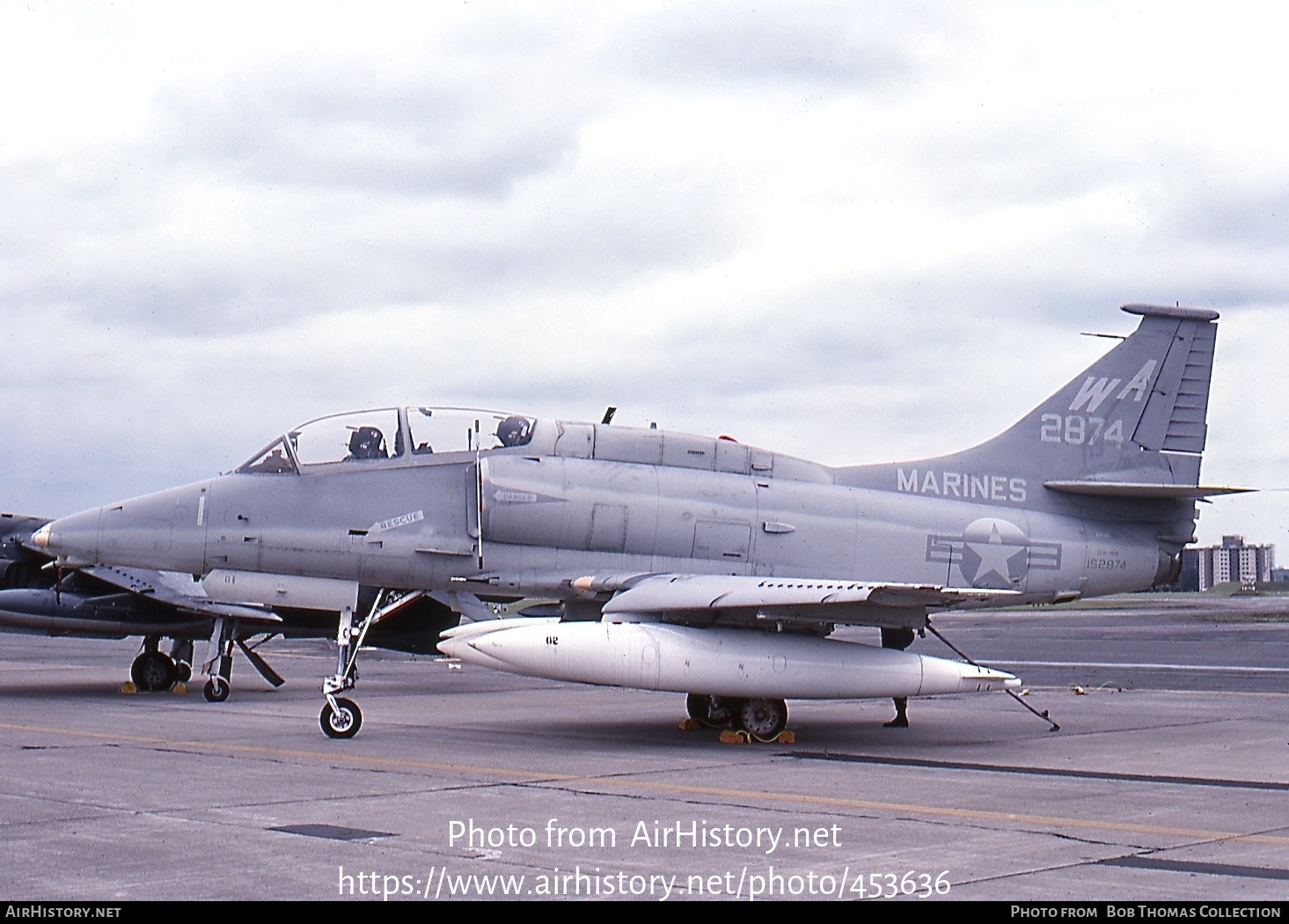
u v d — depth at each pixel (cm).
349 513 1451
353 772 1082
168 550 1449
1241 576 15500
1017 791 1025
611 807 911
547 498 1466
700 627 1399
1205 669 2800
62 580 2014
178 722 1511
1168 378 1791
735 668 1338
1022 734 1509
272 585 1459
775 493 1573
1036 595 1697
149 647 2014
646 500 1505
